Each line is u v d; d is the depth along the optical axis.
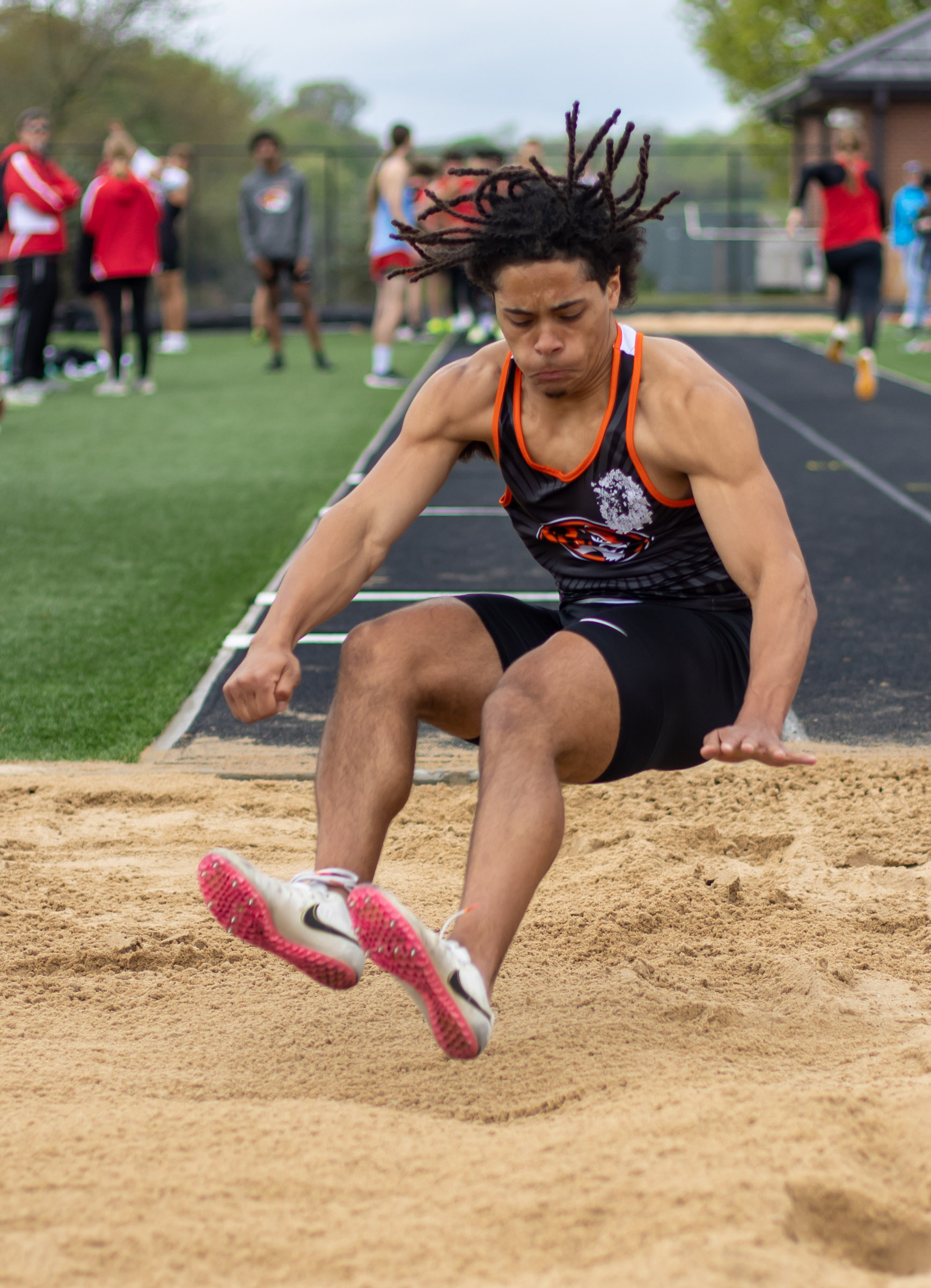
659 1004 7.78
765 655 6.62
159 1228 5.02
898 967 8.37
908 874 9.97
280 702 6.84
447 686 7.14
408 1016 7.77
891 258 76.62
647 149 6.81
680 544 7.47
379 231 41.06
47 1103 6.41
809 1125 5.64
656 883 9.77
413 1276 4.71
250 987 8.27
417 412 7.53
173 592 18.59
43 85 92.25
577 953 8.62
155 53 96.06
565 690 6.60
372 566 7.50
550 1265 4.73
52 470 28.39
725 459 6.88
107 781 12.11
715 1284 4.41
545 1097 6.43
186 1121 6.07
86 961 8.55
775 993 8.04
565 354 6.75
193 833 11.02
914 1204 5.20
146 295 41.78
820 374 45.97
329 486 26.36
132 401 39.78
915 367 47.94
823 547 21.42
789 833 10.88
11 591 18.59
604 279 6.80
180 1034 7.57
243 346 59.47
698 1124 5.67
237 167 91.19
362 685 6.96
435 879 10.12
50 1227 5.07
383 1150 5.70
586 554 7.64
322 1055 7.21
